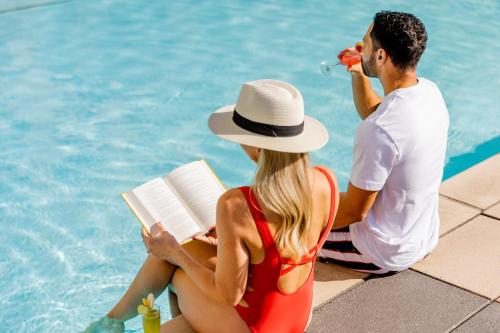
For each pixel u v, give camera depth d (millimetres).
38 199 7637
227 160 8375
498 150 8680
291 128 3580
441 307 4770
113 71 10242
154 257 4500
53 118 9070
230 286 3713
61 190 7789
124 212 7492
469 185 6316
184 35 11430
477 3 13023
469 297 4879
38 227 7234
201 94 9672
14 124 8914
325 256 5098
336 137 8789
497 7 12867
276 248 3652
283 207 3543
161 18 12102
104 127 8914
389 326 4586
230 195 3633
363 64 4621
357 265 4977
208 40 11258
